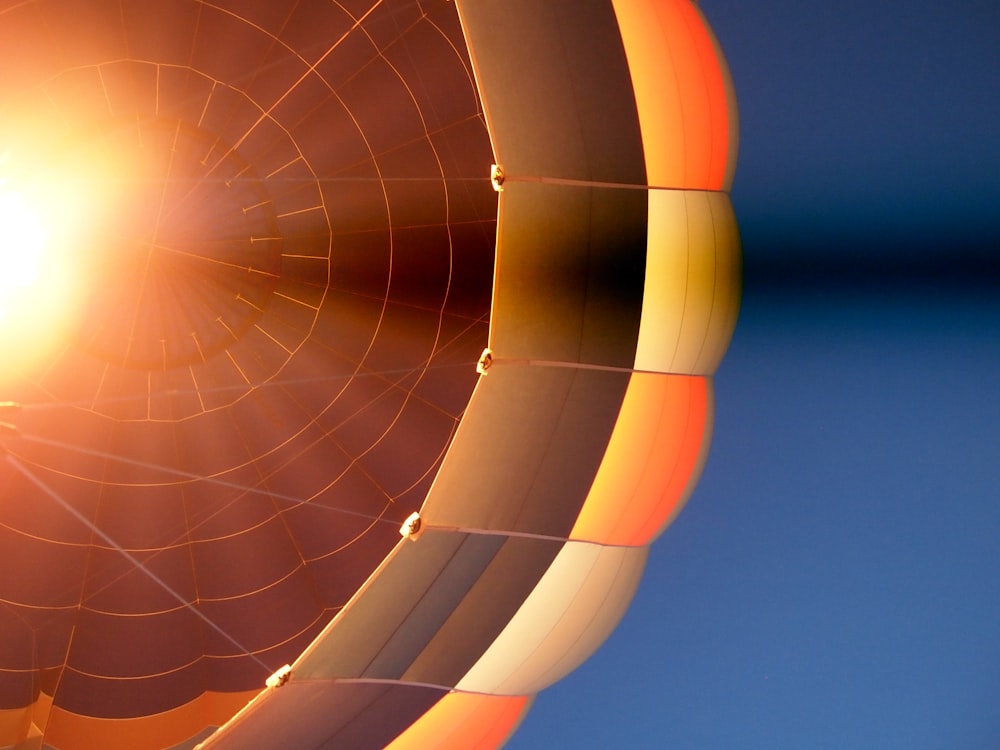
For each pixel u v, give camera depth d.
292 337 8.77
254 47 8.49
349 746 7.44
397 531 8.61
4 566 8.55
